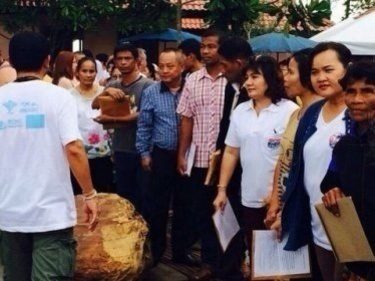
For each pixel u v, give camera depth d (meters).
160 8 17.67
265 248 5.03
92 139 7.84
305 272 4.91
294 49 14.05
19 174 4.80
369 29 11.12
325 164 4.54
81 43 19.27
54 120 4.79
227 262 6.63
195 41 7.93
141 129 7.29
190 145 6.93
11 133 4.81
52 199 4.80
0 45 19.12
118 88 7.84
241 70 6.23
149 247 6.78
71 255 4.93
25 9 17.86
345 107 4.52
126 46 7.74
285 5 11.73
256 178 5.74
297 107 5.70
